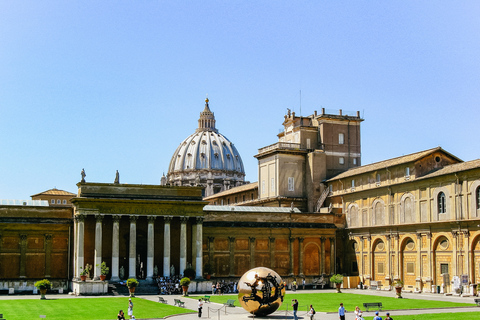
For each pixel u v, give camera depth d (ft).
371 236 284.00
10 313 165.68
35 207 259.19
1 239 251.19
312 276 297.12
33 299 213.25
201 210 268.41
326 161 345.72
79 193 254.27
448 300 208.85
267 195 353.92
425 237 247.29
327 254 302.86
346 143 354.33
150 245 257.75
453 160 267.18
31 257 255.91
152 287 248.73
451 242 232.32
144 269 269.85
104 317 157.89
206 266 276.62
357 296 230.27
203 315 163.63
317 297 225.76
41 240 258.37
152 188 263.08
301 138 349.82
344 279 286.87
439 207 240.94
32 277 254.68
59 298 218.79
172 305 192.03
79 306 186.50
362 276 288.92
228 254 285.84
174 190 266.77
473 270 221.25
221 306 190.60
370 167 294.05
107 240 262.67
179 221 276.21
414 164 256.52
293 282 270.87
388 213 272.10
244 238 289.53
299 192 343.46
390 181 274.57
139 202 256.73
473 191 222.28
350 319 153.17
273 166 347.36
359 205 297.53
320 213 305.12
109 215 253.44
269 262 291.99
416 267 252.01
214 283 275.18
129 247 259.39
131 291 227.61
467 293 220.84
